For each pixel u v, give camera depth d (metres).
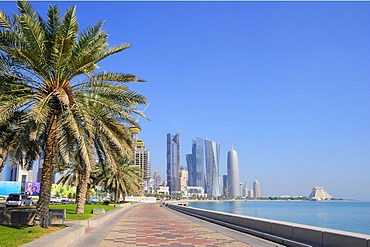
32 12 14.80
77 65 14.96
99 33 16.06
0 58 14.48
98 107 16.30
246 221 18.75
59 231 13.74
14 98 14.18
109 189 63.78
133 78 16.31
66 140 16.28
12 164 22.98
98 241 14.34
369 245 9.11
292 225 13.39
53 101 15.38
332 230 11.23
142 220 28.14
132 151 17.78
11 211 16.45
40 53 14.60
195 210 34.44
